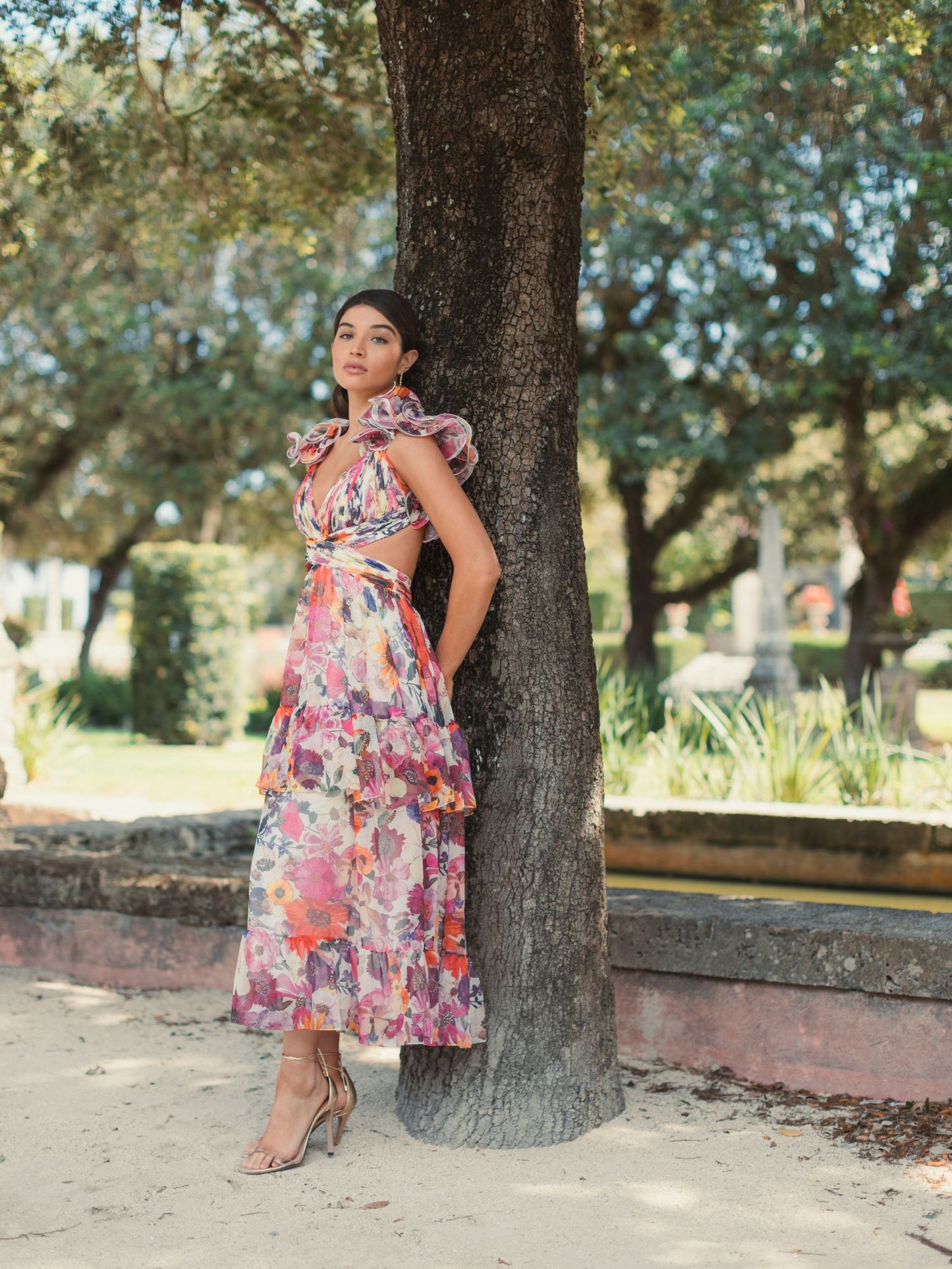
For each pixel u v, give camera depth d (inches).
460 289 114.9
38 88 203.5
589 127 198.5
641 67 195.9
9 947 171.2
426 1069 113.7
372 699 104.3
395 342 113.3
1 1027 142.9
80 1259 86.5
